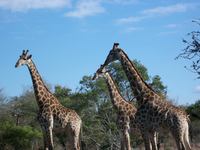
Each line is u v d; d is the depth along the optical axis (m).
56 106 19.20
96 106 35.28
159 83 37.50
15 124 38.22
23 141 33.84
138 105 16.36
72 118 19.28
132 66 16.83
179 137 15.23
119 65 35.34
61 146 34.31
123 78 35.22
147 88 16.33
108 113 34.34
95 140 33.22
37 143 34.53
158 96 16.08
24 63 19.33
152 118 15.80
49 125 18.98
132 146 30.25
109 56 17.30
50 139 18.94
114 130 32.66
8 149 34.34
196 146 22.12
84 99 35.28
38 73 19.59
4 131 34.12
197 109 20.83
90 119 34.31
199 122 26.95
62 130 19.38
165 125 15.55
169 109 15.50
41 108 19.22
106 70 19.84
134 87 16.53
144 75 37.38
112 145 32.19
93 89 35.66
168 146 29.86
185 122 15.38
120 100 19.55
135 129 19.31
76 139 19.41
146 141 16.08
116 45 17.19
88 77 36.00
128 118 19.20
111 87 19.64
